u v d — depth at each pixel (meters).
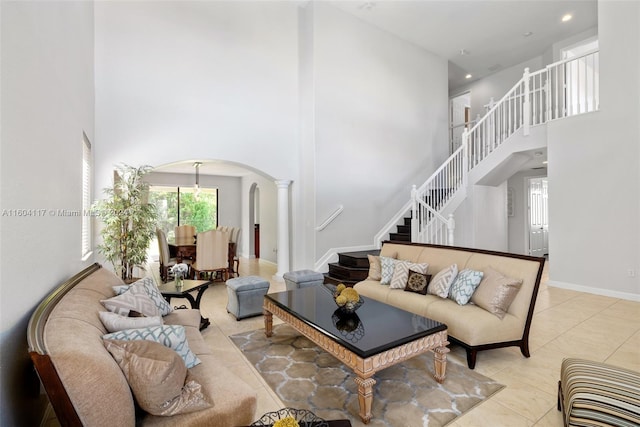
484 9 6.13
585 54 5.03
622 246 4.64
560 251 5.27
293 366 2.76
